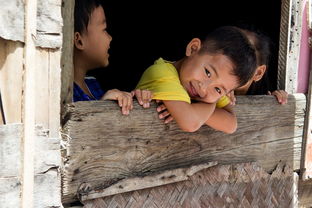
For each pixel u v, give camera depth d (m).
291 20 3.87
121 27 6.16
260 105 3.52
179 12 5.63
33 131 2.33
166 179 2.94
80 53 3.04
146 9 6.00
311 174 4.03
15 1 2.22
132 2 6.09
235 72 2.87
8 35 2.21
